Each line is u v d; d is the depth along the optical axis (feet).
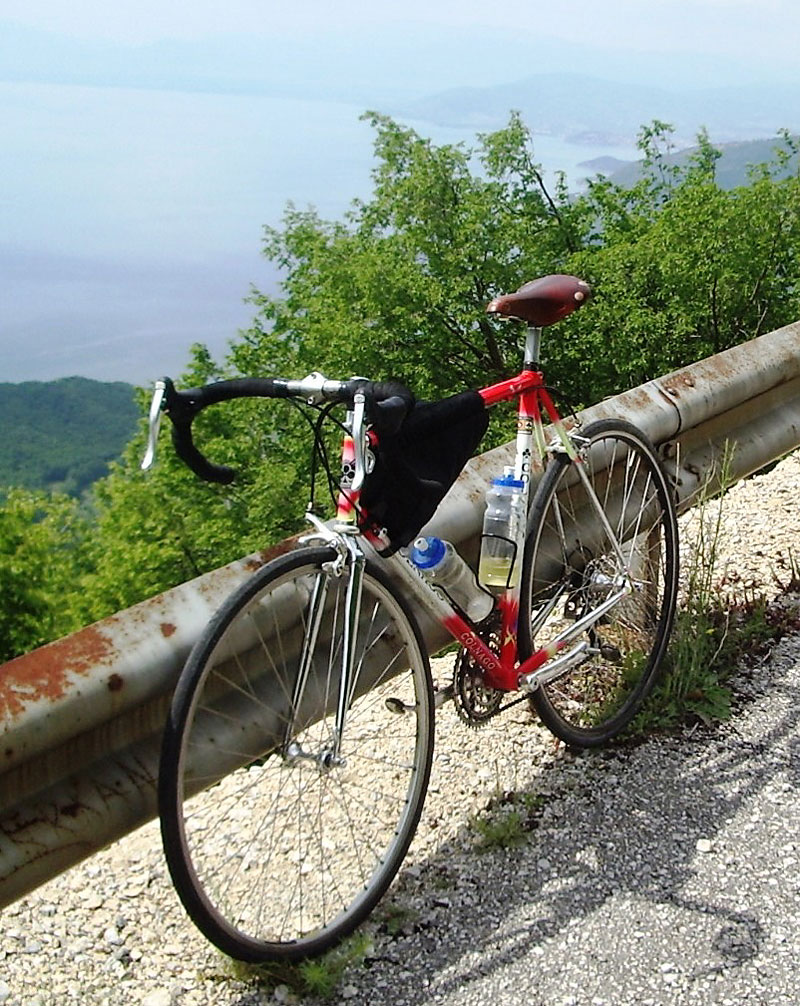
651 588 11.43
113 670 6.98
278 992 7.44
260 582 7.13
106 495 111.24
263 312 102.58
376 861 8.53
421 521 7.79
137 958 7.86
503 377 90.79
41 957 7.88
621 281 86.79
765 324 90.84
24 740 6.52
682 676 11.05
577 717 10.46
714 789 9.61
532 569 9.44
